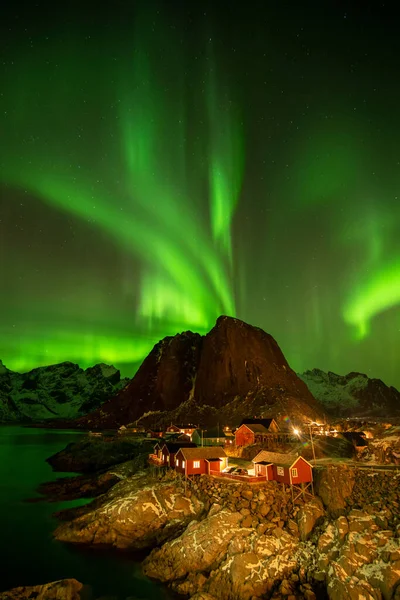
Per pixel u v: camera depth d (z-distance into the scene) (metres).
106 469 72.81
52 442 144.88
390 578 25.67
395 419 159.12
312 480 42.25
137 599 29.42
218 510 38.31
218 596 28.67
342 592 25.61
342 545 30.16
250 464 55.84
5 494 62.91
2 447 130.50
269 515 37.41
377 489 38.94
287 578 29.09
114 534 40.19
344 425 101.56
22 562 35.88
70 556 37.12
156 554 35.00
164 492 44.09
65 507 54.50
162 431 126.50
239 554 30.80
